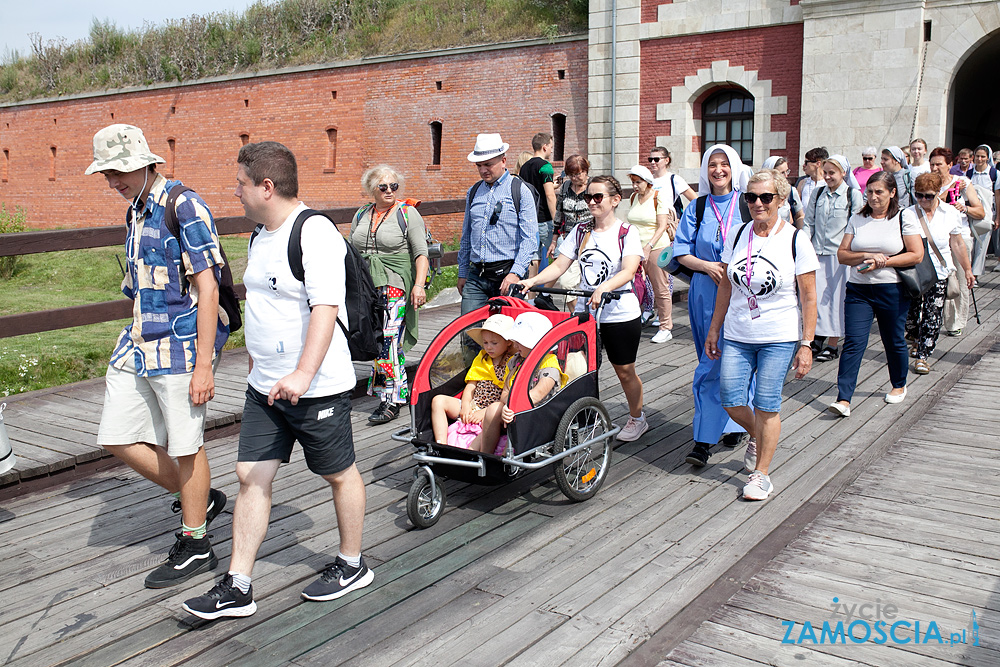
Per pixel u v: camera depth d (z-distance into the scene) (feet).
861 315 20.75
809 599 12.08
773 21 52.42
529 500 16.03
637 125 58.70
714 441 17.38
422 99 74.74
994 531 14.17
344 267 11.35
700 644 10.96
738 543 13.94
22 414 20.33
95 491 16.75
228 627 11.53
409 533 14.56
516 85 68.44
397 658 10.71
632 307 17.93
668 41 56.85
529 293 19.12
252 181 11.07
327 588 12.18
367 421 21.15
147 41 99.50
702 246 17.38
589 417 16.15
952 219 27.07
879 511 15.12
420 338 28.63
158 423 13.06
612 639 11.08
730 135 57.21
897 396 21.79
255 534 11.69
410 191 76.84
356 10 83.15
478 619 11.62
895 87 48.19
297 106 83.56
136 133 12.28
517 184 19.88
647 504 15.70
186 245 12.15
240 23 92.17
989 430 19.40
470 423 15.57
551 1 67.92
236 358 26.73
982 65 55.52
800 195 29.22
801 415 20.92
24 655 10.89
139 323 12.39
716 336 16.62
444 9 77.15
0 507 15.92
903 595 12.15
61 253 69.15
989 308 33.55
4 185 113.70
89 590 12.66
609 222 17.85
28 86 109.91
